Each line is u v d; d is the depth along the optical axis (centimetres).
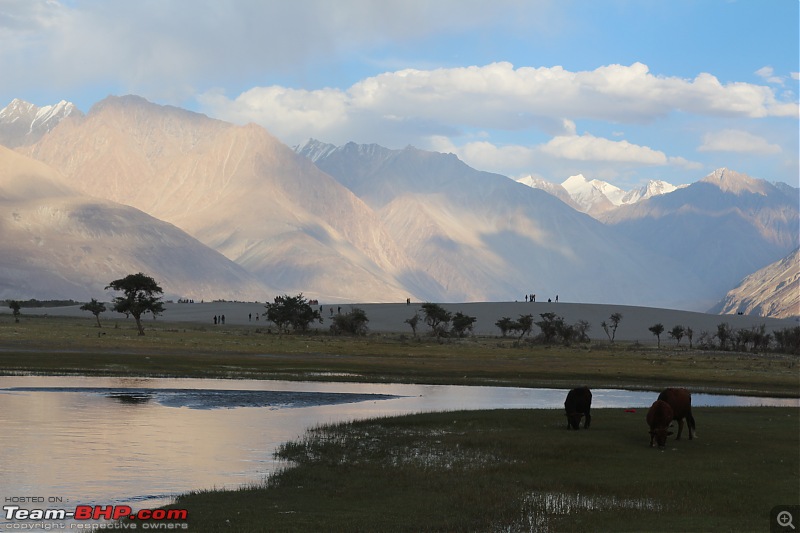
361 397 5575
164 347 9912
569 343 14638
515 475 2814
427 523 2214
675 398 3466
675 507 2416
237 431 3750
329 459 3098
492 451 3238
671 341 18388
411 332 18862
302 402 5144
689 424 3522
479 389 6425
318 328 18212
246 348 10369
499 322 17525
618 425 3934
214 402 4938
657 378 7712
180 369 7106
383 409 4856
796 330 14588
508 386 6769
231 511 2292
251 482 2697
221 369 7288
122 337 11538
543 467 2930
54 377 6147
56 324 15662
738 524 2241
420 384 6769
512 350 12062
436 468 2939
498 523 2239
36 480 2639
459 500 2469
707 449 3256
